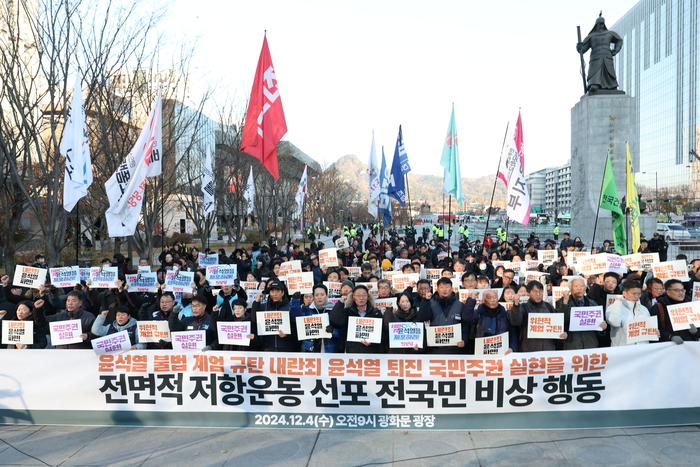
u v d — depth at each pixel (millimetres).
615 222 14938
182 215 56969
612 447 5844
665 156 107188
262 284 10164
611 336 6906
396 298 7871
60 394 6758
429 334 6523
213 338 7086
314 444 6059
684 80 99438
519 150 15484
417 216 138000
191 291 9219
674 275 9797
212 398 6648
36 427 6691
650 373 6375
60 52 13547
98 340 6691
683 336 6816
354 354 6480
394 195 19672
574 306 6848
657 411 6367
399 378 6445
